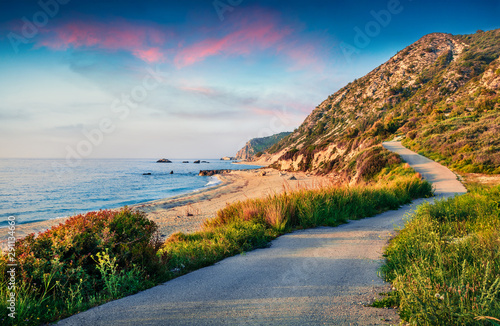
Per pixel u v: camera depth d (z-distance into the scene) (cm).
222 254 614
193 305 353
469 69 9188
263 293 390
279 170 9225
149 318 318
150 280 450
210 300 369
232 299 371
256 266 523
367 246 642
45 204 3344
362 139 6072
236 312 331
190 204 2909
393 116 8638
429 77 10819
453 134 3675
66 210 2914
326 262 531
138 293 402
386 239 702
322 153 7575
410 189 1745
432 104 7962
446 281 329
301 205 1008
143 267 459
